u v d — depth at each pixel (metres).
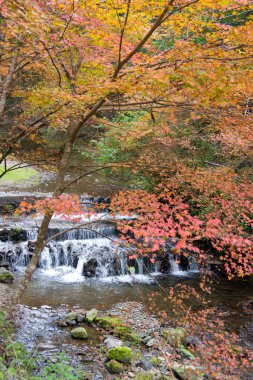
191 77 2.62
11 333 5.55
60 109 4.17
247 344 5.88
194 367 4.89
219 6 3.58
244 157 6.45
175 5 3.52
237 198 4.44
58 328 6.21
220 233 4.00
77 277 9.21
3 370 3.11
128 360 5.27
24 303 7.23
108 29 4.20
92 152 16.44
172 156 7.17
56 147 12.49
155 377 4.88
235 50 3.41
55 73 5.52
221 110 3.46
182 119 6.64
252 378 4.73
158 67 3.59
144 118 6.92
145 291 8.39
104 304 7.51
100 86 3.52
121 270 9.55
